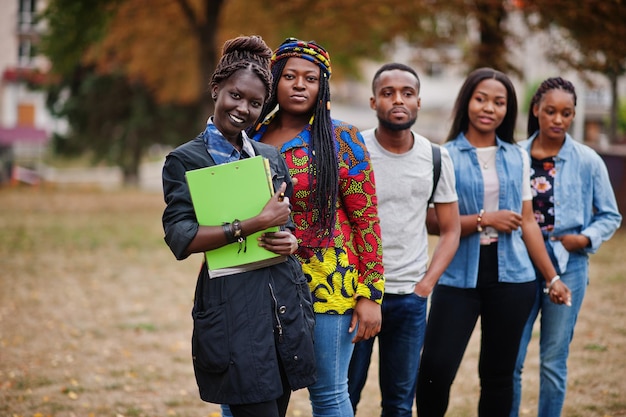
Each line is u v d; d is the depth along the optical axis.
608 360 5.78
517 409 4.29
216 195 2.73
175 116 27.91
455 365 3.87
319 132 3.11
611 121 15.27
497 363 3.91
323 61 3.16
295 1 16.77
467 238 3.88
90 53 21.53
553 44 13.85
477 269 3.85
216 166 2.73
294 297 2.82
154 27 20.27
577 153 4.24
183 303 8.12
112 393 5.18
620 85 25.02
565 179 4.18
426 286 3.65
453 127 4.09
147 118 27.61
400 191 3.64
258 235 2.75
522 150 4.02
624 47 12.91
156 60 22.05
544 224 4.16
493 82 3.94
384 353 3.77
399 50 18.03
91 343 6.46
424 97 40.88
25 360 5.90
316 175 3.07
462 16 14.59
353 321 3.16
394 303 3.65
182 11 19.36
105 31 18.75
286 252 2.77
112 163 28.52
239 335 2.71
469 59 14.73
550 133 4.17
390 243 3.65
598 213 4.27
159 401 5.04
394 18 15.73
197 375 2.82
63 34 18.02
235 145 2.88
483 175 3.94
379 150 3.69
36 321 7.20
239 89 2.77
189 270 10.18
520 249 3.90
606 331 6.61
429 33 15.33
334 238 3.13
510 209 3.92
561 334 4.15
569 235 4.14
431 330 3.92
